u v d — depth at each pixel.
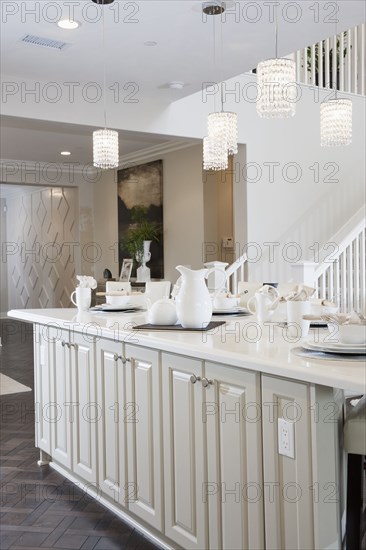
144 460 2.65
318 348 2.00
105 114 6.07
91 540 2.68
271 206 7.37
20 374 6.70
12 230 13.80
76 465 3.25
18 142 8.48
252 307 3.53
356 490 2.02
